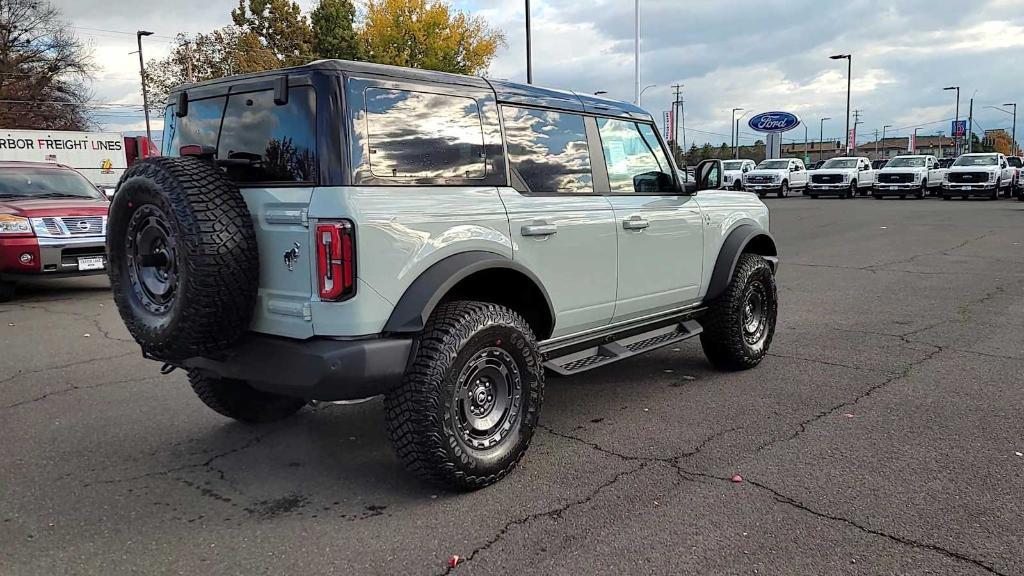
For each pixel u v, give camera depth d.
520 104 4.36
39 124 51.06
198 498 3.79
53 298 10.16
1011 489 3.70
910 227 18.39
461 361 3.62
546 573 3.02
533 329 4.44
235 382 4.64
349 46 36.12
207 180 3.47
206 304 3.38
